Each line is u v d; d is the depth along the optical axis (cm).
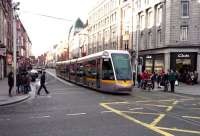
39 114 1520
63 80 5350
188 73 4462
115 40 7650
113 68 2714
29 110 1680
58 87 3603
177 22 4784
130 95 2630
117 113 1520
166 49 4878
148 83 3303
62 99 2272
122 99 2264
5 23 5938
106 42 8462
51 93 2806
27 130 1120
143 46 5772
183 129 1116
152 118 1369
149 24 5619
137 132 1061
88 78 3331
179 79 4684
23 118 1399
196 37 4700
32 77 4838
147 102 2067
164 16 5000
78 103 1998
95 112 1565
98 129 1119
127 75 2725
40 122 1287
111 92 2856
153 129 1112
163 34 5006
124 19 7050
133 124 1216
